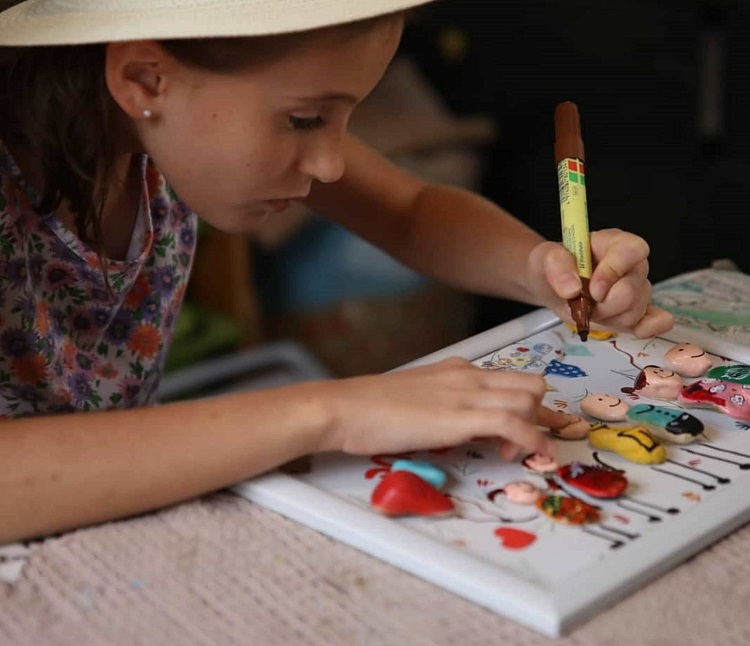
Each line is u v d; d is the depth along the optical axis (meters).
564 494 0.56
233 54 0.58
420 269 0.89
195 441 0.57
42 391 0.80
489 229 0.85
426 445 0.58
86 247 0.75
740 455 0.59
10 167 0.71
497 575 0.49
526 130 1.85
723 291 0.84
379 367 1.84
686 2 1.67
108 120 0.67
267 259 1.78
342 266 1.79
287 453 0.57
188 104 0.60
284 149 0.62
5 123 0.70
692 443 0.60
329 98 0.60
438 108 1.81
